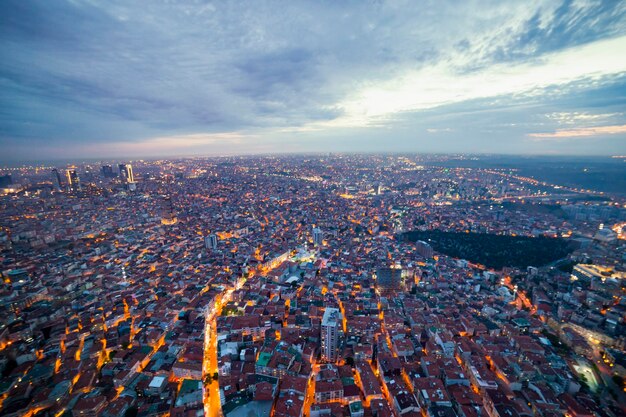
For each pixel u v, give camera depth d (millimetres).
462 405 192625
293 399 192375
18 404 195000
